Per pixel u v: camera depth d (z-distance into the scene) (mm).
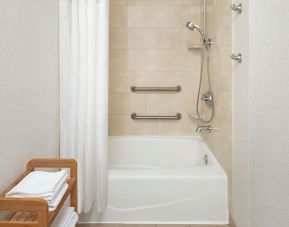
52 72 2008
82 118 2088
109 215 2230
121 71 3225
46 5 1880
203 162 2904
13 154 1417
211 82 2727
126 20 3188
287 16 1705
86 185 2109
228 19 2129
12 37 1400
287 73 1724
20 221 1167
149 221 2223
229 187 2168
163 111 3256
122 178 2203
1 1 1291
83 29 2059
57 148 2139
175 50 3207
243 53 1816
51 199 1219
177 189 2203
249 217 1754
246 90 1767
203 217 2215
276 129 1744
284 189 1762
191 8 3168
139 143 3188
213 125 2670
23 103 1530
